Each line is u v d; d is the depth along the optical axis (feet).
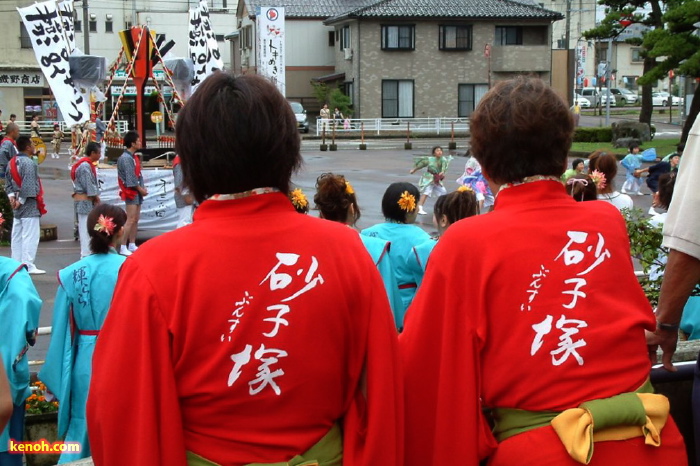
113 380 5.98
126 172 38.68
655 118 160.25
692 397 9.16
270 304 6.10
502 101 7.32
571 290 6.92
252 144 6.22
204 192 6.48
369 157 95.61
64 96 55.72
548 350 6.83
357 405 6.68
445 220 15.83
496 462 7.07
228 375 6.03
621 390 6.87
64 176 76.54
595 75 204.74
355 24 128.88
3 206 42.24
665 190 16.53
